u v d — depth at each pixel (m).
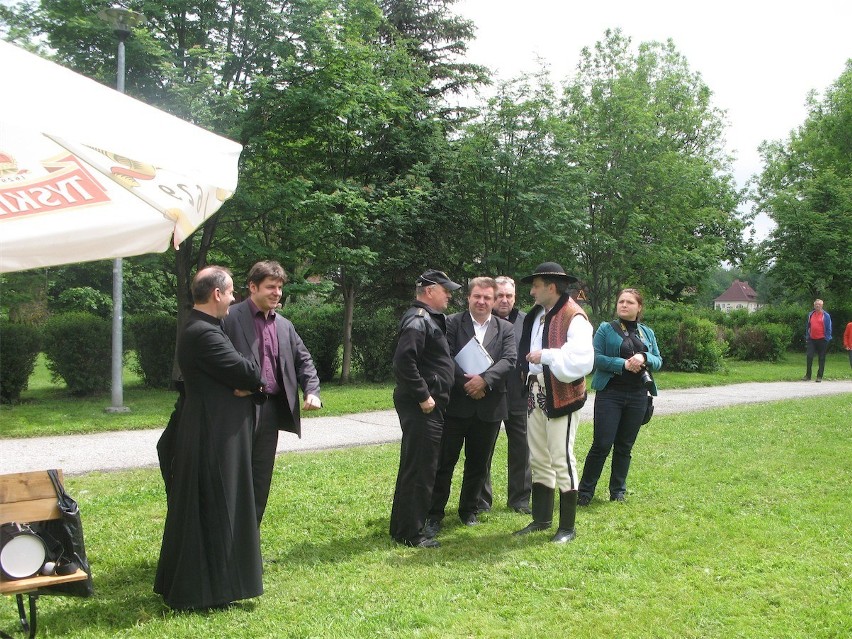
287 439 9.48
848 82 36.19
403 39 19.62
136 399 13.06
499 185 16.92
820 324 17.95
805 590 4.32
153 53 12.29
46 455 8.29
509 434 6.34
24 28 12.72
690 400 14.02
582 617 3.99
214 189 3.65
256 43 13.53
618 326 6.52
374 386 15.79
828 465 7.64
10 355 12.38
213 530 4.02
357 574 4.69
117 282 11.38
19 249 2.88
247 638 3.75
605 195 19.53
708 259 21.44
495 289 6.18
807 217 28.80
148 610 4.09
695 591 4.33
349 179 15.47
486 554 5.06
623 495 6.53
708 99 32.16
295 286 14.12
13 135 3.23
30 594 3.50
